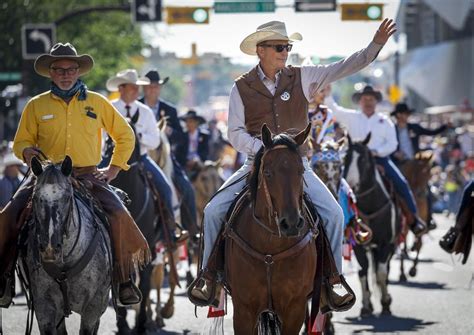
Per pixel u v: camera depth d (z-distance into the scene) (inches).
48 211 422.3
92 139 478.3
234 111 460.8
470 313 687.1
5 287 465.4
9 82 1779.0
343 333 617.9
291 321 443.8
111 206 474.3
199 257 476.4
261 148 431.2
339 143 619.5
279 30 462.0
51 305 454.0
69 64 473.1
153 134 650.8
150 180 634.8
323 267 458.3
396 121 968.9
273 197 410.6
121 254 473.4
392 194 721.6
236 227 446.6
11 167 959.6
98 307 464.4
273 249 433.1
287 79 460.8
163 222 641.0
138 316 610.2
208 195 953.5
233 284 444.5
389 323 653.9
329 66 459.8
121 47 1975.9
